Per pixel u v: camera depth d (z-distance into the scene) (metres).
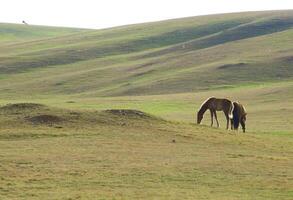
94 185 31.19
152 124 50.25
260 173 35.12
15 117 49.84
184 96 111.19
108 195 29.12
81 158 37.66
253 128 68.12
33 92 133.75
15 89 137.88
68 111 51.31
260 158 40.22
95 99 112.94
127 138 45.09
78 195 29.02
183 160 38.09
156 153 40.19
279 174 35.03
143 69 147.62
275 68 131.25
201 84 124.50
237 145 45.81
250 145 46.34
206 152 41.50
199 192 30.17
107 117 50.62
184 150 41.81
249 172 35.28
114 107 96.75
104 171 34.28
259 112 85.81
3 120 49.16
